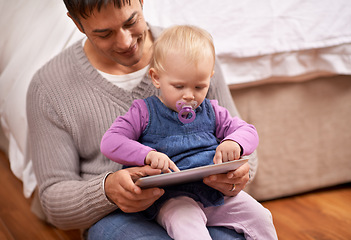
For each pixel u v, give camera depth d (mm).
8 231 1753
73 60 1218
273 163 1773
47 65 1250
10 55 1705
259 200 1838
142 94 1185
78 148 1206
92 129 1173
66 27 1511
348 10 1635
